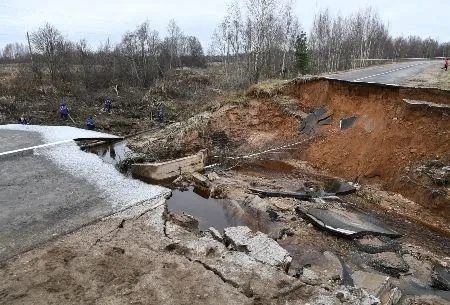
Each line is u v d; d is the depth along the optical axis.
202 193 12.81
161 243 8.48
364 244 9.27
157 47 51.69
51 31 44.00
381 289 7.41
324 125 16.41
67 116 25.38
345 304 6.58
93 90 37.94
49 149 15.29
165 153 16.56
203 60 67.12
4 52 92.25
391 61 49.31
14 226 9.34
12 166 13.45
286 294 6.84
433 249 9.29
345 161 14.29
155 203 10.71
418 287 7.75
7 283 7.04
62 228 9.20
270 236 9.55
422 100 13.83
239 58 34.28
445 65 26.67
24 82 34.38
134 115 28.19
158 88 38.31
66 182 12.17
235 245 8.54
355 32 49.56
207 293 6.80
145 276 7.26
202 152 15.38
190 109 27.14
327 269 8.15
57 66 39.44
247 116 17.91
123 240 8.61
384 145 13.44
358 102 16.05
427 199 11.12
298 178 13.96
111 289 6.88
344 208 11.34
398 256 8.78
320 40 44.47
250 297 6.75
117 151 17.44
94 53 57.22
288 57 35.16
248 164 15.51
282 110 17.64
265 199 11.71
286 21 35.59
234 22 34.41
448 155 11.68
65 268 7.52
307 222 10.39
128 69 45.00
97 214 9.95
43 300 6.56
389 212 11.21
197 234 9.34
